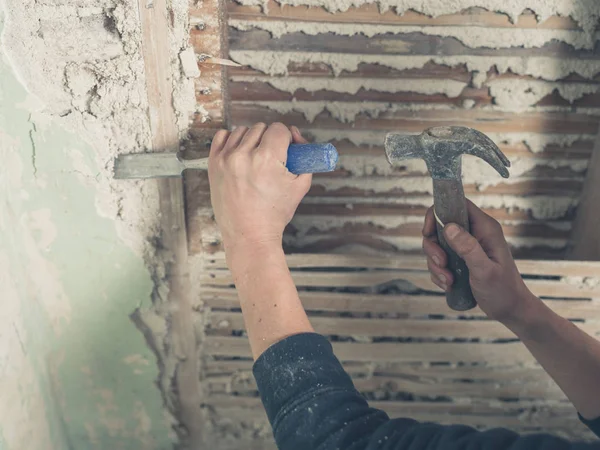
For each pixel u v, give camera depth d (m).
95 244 1.07
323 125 1.16
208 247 1.10
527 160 1.21
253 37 1.07
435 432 0.65
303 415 0.68
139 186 1.02
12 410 1.03
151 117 0.97
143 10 0.89
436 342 1.23
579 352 0.93
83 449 1.32
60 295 1.13
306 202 1.23
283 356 0.73
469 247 0.84
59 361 1.20
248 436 1.35
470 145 0.77
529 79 1.12
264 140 0.84
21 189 1.00
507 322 0.96
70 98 0.94
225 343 1.21
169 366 1.23
